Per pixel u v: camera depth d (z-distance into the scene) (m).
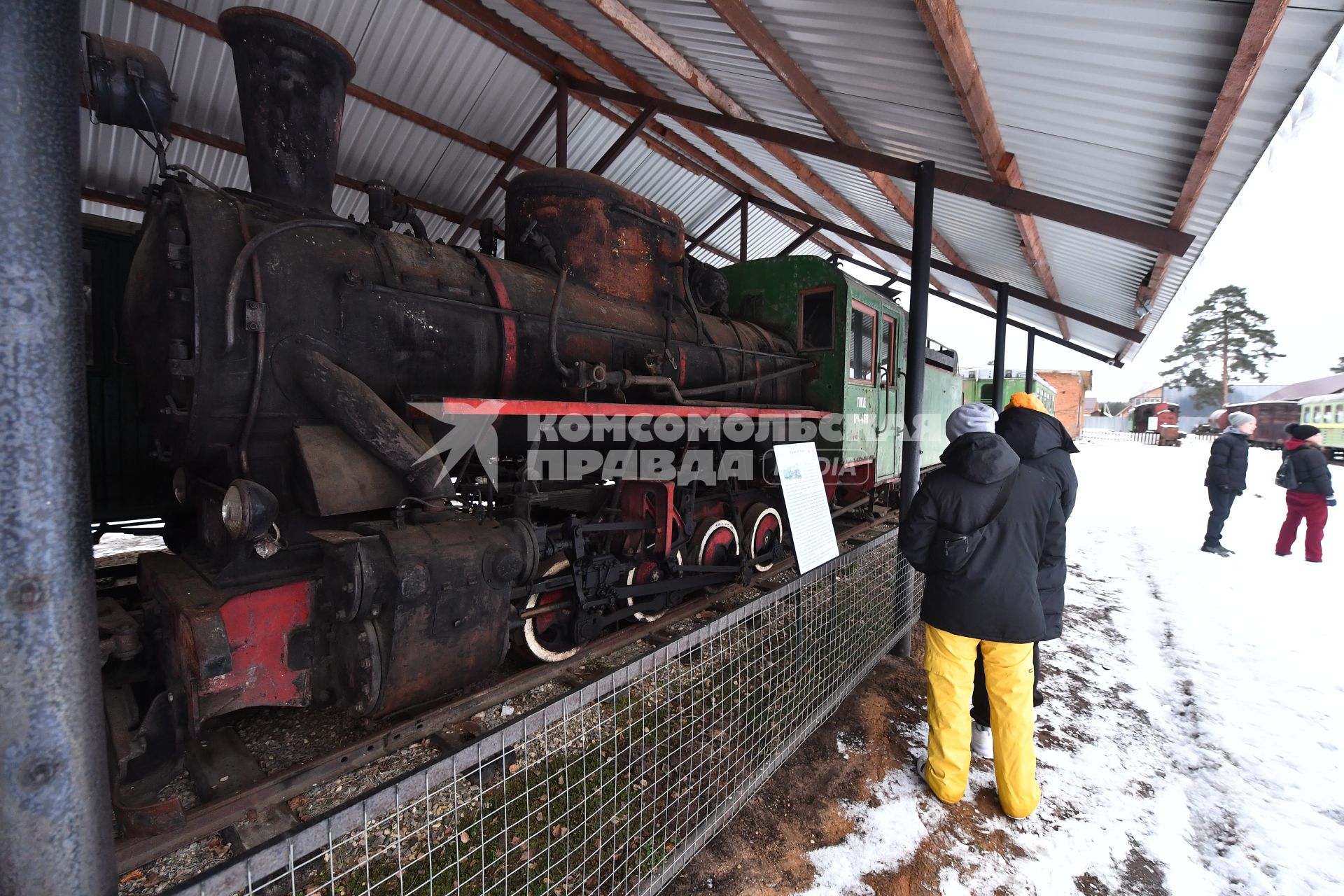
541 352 3.39
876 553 5.55
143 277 2.40
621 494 4.07
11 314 0.72
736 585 4.88
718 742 3.13
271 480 2.50
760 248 13.18
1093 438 45.03
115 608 2.43
